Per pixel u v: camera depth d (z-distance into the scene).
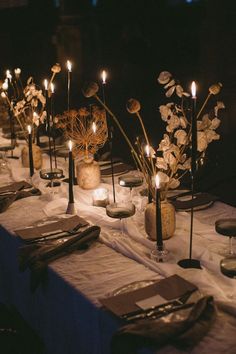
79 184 3.17
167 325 1.65
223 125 7.50
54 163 3.89
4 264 2.77
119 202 2.74
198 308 1.72
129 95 10.51
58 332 2.24
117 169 3.53
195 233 2.48
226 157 6.24
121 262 2.24
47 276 2.24
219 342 1.61
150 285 1.93
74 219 2.68
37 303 2.40
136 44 12.57
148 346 1.59
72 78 12.23
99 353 1.90
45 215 2.86
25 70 11.92
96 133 3.17
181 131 2.30
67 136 3.23
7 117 5.13
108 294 1.95
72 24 12.49
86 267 2.21
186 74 11.55
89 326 1.94
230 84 8.34
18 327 2.57
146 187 3.04
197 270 2.03
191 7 12.89
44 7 12.10
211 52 8.48
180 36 12.91
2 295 2.86
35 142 4.14
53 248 2.33
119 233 2.53
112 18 12.80
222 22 8.20
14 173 3.65
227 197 5.07
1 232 2.73
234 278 1.98
